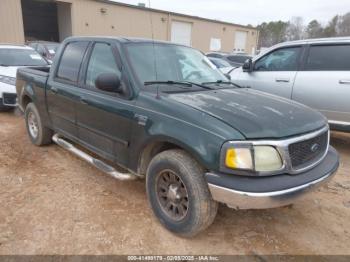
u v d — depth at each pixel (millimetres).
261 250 2633
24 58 8000
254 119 2441
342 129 4922
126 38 3418
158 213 2844
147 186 2904
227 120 2393
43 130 4641
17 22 17797
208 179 2324
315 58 5125
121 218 2986
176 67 3473
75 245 2584
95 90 3400
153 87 2996
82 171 4027
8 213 2998
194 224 2512
